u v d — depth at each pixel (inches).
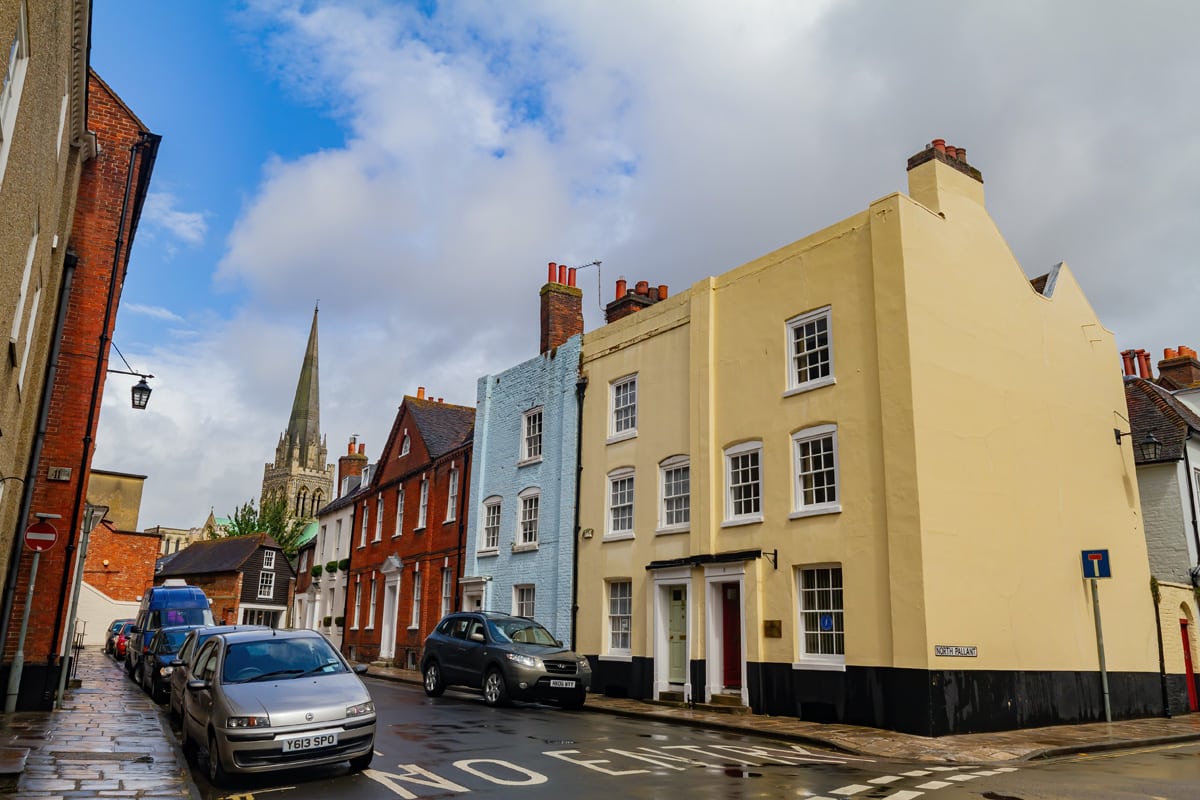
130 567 1961.1
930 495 575.2
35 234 418.3
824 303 662.5
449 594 1091.3
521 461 988.6
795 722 586.9
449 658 732.0
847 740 498.9
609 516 844.6
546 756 415.5
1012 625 611.5
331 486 4318.4
